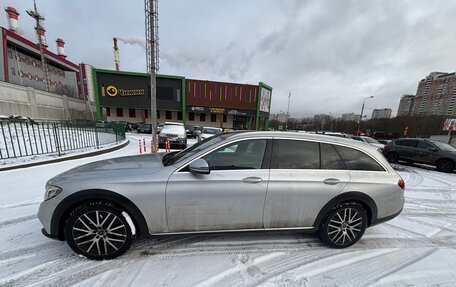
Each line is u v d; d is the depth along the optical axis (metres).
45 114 26.98
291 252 2.69
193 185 2.34
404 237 3.22
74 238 2.26
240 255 2.57
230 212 2.46
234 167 2.50
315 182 2.59
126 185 2.25
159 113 33.31
